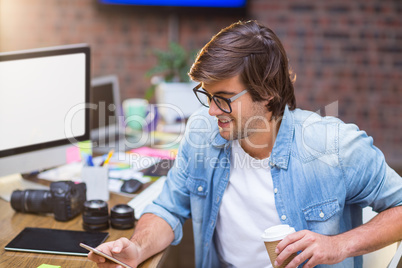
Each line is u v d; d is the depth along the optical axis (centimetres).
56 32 466
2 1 461
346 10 448
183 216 161
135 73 473
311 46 456
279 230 129
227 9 450
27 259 141
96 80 260
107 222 162
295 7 450
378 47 453
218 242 161
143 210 160
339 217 143
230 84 129
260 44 130
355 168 139
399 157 466
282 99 140
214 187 153
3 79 184
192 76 130
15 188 194
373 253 151
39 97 194
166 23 462
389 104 462
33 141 195
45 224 165
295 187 143
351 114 466
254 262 153
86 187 180
